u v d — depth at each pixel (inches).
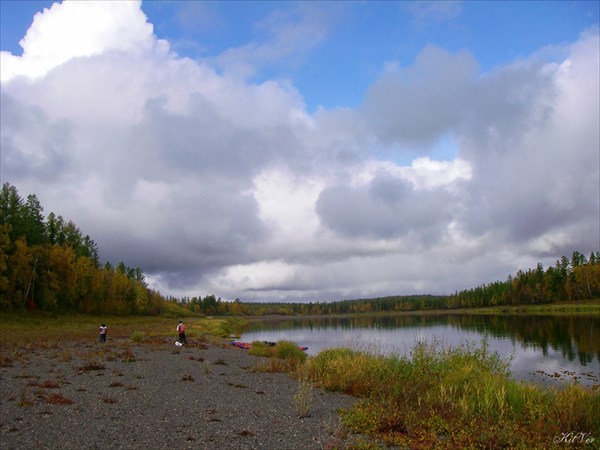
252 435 381.4
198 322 3880.4
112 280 3887.8
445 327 2637.8
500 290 6427.2
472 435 368.2
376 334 2261.3
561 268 5049.2
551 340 1563.7
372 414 429.4
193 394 569.6
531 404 439.5
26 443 356.2
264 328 3902.6
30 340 1386.6
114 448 345.1
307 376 703.1
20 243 2566.4
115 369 796.6
